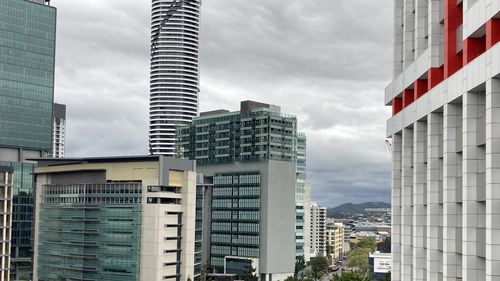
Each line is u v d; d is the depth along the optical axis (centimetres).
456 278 6309
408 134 8400
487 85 5197
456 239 6325
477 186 5659
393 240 8956
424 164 7644
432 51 7156
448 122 6391
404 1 8831
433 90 6894
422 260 7619
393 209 8994
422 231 7625
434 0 7194
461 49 6406
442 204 6969
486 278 5156
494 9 5197
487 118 5188
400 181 8988
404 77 8488
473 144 5703
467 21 5869
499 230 5053
